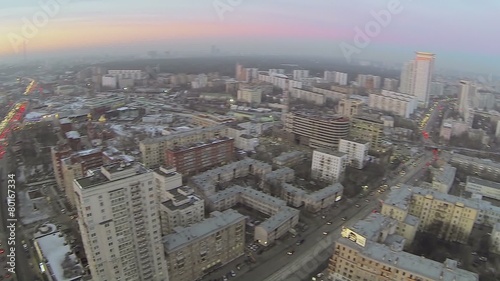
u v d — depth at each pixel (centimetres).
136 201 18150
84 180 17225
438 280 18788
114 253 17888
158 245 19825
